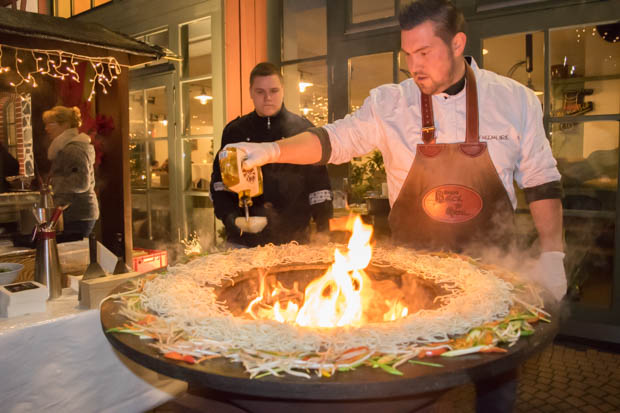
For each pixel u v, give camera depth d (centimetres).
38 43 244
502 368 76
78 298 173
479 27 293
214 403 105
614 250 272
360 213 317
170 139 449
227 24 389
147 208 491
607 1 254
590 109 276
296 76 412
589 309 281
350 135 161
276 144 146
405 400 97
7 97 388
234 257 153
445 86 133
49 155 320
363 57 342
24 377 148
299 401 95
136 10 460
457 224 147
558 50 278
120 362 177
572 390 229
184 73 436
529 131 139
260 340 83
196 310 98
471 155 141
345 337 84
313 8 388
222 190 243
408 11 124
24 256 227
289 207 241
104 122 294
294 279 147
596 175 280
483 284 111
